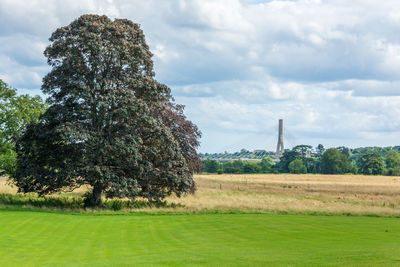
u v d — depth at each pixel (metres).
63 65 33.84
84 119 33.84
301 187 68.38
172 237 19.84
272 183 78.44
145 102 35.44
